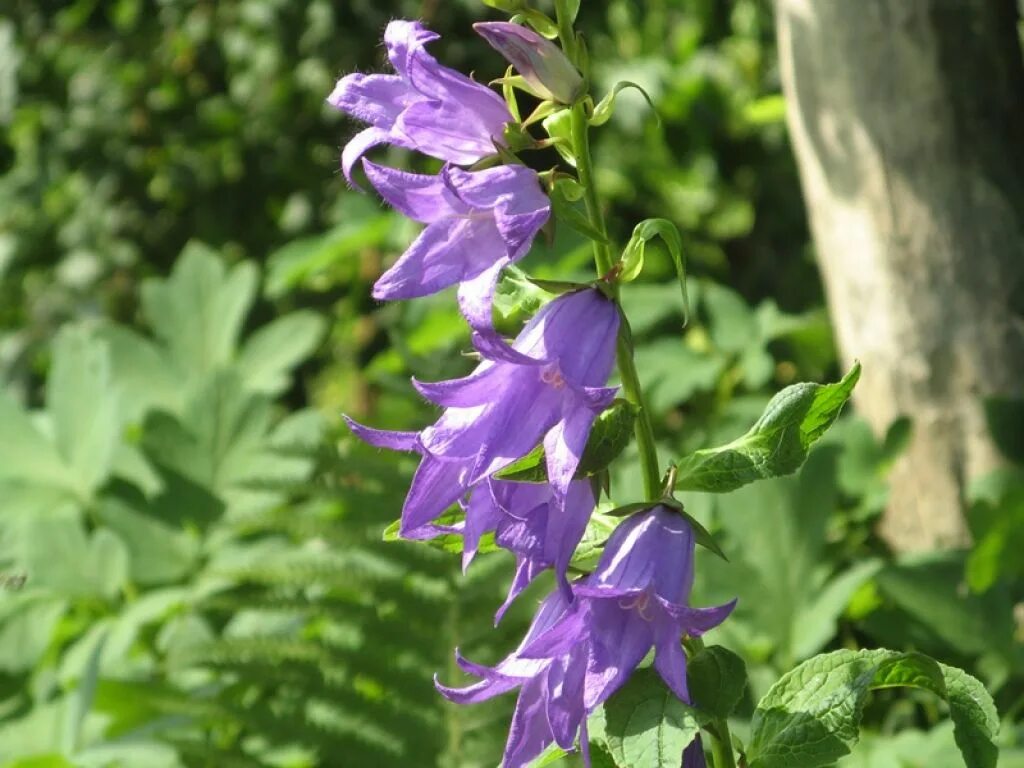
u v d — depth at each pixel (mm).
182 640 853
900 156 894
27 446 986
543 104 550
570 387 534
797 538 803
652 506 550
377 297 530
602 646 534
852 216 917
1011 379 887
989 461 892
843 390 559
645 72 1795
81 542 908
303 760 817
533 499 543
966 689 575
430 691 799
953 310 895
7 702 865
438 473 539
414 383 528
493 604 808
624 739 539
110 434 975
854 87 898
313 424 1000
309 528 825
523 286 575
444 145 545
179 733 802
